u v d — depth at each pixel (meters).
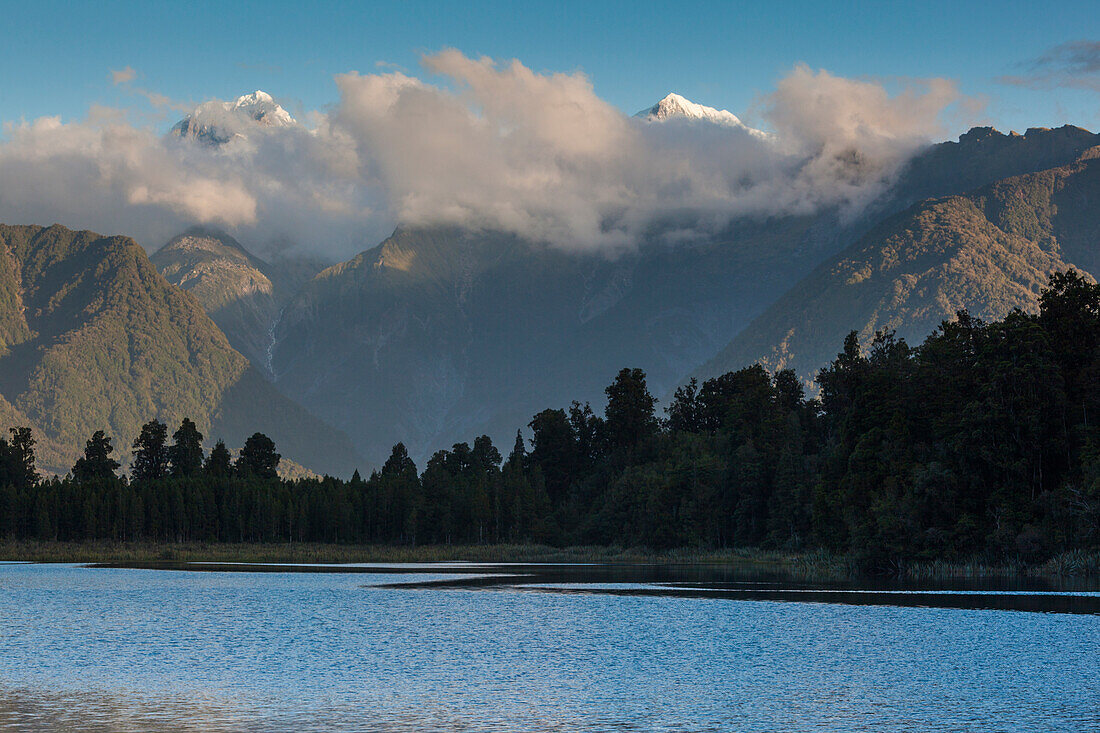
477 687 56.03
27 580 136.50
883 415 150.12
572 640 73.19
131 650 68.81
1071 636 71.81
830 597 101.94
